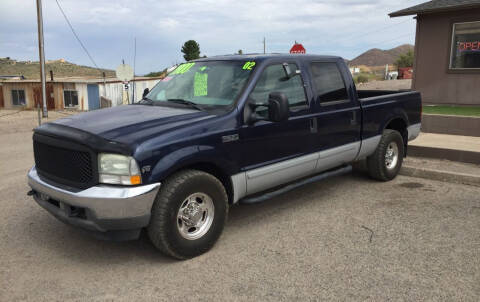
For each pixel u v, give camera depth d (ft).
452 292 10.85
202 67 16.34
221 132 13.21
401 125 22.27
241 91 14.20
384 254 13.11
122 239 11.80
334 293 10.87
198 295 10.89
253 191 14.92
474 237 14.34
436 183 21.18
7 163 27.07
